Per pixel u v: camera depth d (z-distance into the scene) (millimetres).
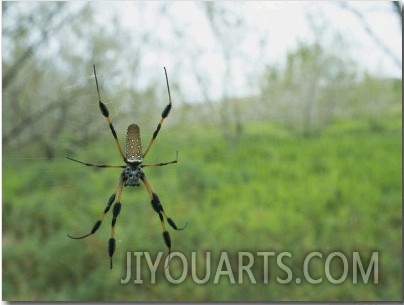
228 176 10742
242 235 8234
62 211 8922
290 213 8992
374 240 8219
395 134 13406
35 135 11250
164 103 10125
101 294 7000
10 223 8734
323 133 14195
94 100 9742
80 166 10867
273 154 12203
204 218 8758
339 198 9609
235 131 13734
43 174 10523
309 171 11047
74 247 7637
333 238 8180
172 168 10719
